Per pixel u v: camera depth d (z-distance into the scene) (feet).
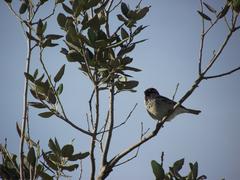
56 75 29.04
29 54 29.32
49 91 28.76
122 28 29.68
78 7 28.55
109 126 28.53
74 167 27.30
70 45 28.19
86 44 28.04
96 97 27.55
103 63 28.50
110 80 28.99
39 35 29.43
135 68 28.94
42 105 28.55
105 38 28.71
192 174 26.48
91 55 29.14
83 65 28.58
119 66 28.63
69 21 28.68
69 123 27.78
